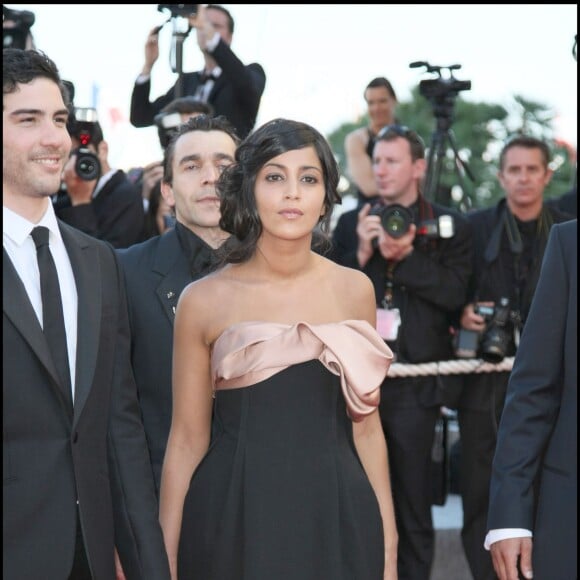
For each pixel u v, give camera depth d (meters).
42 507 3.56
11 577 3.51
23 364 3.55
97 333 3.72
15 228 3.67
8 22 6.84
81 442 3.64
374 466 4.05
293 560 3.73
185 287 4.29
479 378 6.56
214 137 4.88
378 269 6.54
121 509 3.80
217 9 8.00
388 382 6.51
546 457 3.99
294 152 3.82
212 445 3.88
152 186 6.70
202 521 3.82
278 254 3.91
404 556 6.50
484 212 6.84
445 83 7.53
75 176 6.18
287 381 3.80
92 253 3.84
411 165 6.64
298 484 3.76
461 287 6.53
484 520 6.57
